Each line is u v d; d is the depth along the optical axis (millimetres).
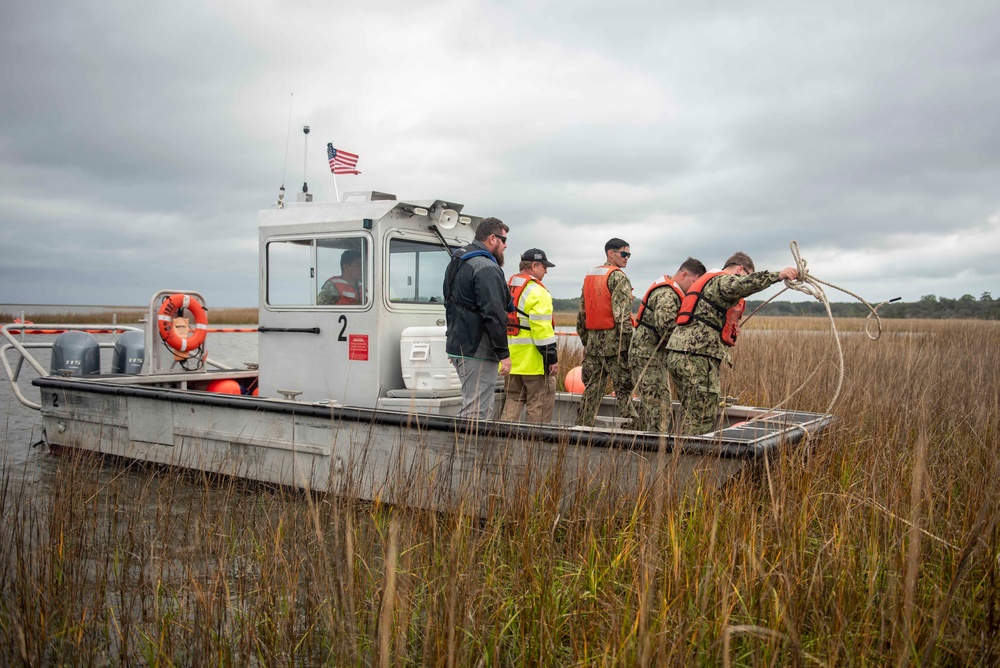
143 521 3838
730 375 8008
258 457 5418
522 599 2891
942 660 2588
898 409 5273
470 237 6488
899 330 15414
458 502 3539
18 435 7590
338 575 2643
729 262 5625
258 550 3391
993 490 3387
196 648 2693
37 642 2809
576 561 3289
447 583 2785
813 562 3035
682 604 2646
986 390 6883
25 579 3033
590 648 2662
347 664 2523
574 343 12953
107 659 2936
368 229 5648
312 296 6020
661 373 5590
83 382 6555
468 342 4980
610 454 3984
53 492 4129
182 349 7367
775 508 3115
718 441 3867
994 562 2799
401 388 5820
